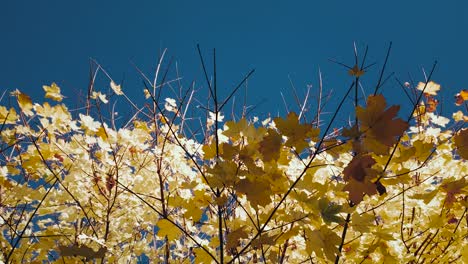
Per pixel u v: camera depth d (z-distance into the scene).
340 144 1.46
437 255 2.18
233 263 1.95
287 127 1.46
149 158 2.97
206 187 2.22
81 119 2.60
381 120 1.33
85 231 2.93
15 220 2.73
